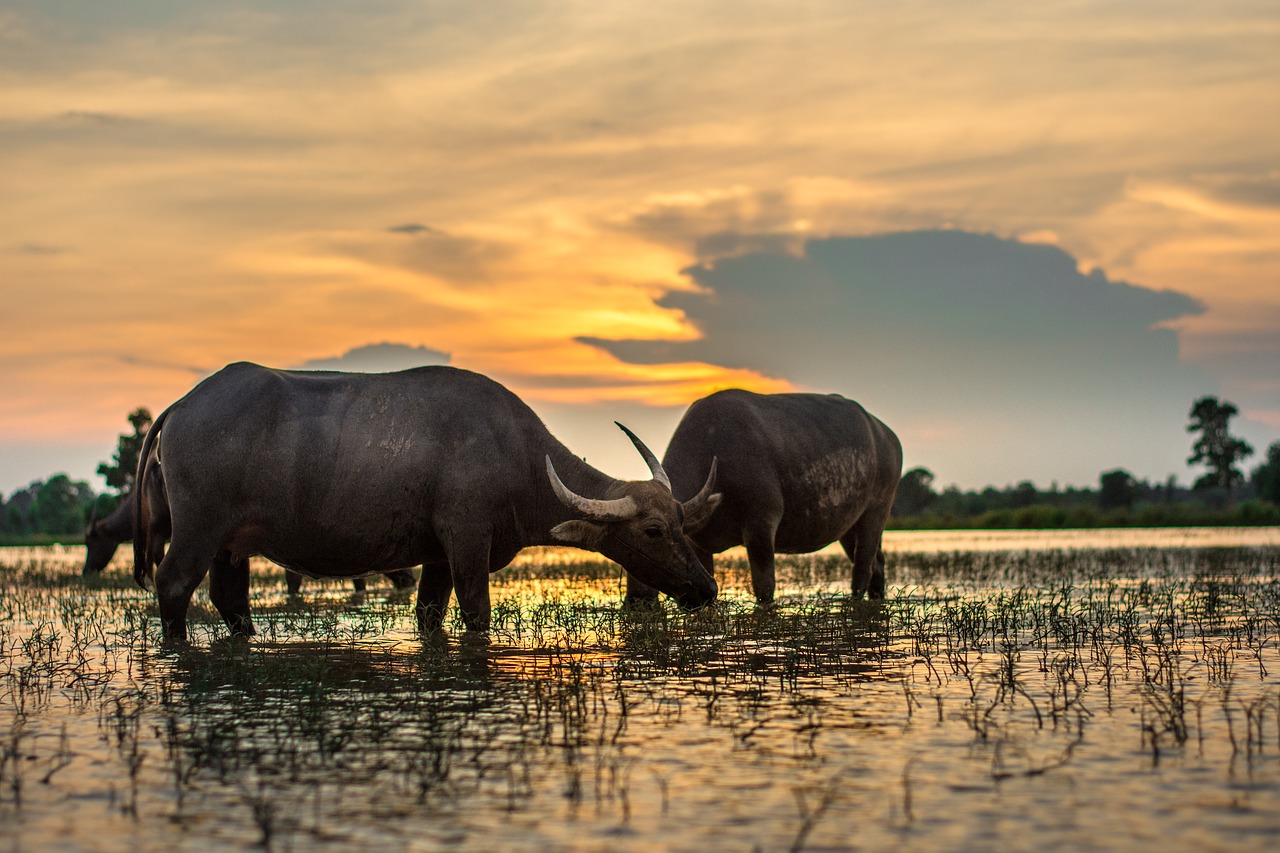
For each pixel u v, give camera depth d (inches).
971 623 390.9
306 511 369.4
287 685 283.3
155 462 392.2
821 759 209.0
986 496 3644.2
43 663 321.7
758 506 466.9
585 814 179.3
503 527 390.3
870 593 539.8
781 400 501.4
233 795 191.0
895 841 165.9
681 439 474.6
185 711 254.8
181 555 362.0
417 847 165.9
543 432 399.5
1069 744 217.8
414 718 245.0
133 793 192.4
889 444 547.8
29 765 210.1
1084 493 3789.4
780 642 356.5
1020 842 165.0
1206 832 167.9
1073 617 411.5
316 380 380.5
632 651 339.6
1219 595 496.1
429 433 380.2
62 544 1870.1
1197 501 4001.0
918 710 250.1
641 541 388.8
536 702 260.8
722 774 199.6
